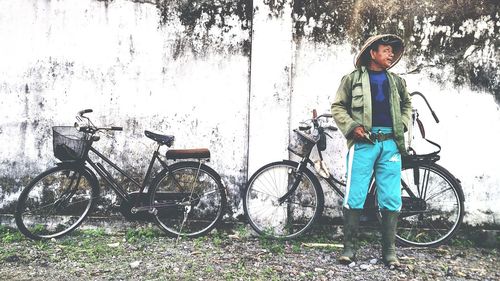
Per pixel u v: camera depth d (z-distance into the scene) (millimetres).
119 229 5320
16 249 4770
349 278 4207
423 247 5039
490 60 5219
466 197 5230
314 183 5113
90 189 5297
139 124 5316
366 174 4391
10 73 5289
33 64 5289
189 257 4637
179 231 5281
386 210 4461
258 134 5211
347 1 5242
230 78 5289
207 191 5312
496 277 4340
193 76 5297
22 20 5270
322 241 5148
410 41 5238
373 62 4469
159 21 5281
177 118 5309
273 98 5191
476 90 5219
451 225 5180
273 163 5094
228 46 5273
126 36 5277
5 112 5309
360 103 4352
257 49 5191
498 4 5199
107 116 5305
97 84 5297
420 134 5242
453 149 5230
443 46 5230
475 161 5219
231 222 5336
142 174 5340
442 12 5219
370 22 5238
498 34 5199
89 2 5262
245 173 5320
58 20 5270
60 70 5289
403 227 5238
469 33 5219
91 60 5293
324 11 5246
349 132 4340
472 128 5223
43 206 5270
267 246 4973
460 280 4250
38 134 5305
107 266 4402
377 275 4277
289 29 5188
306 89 5262
